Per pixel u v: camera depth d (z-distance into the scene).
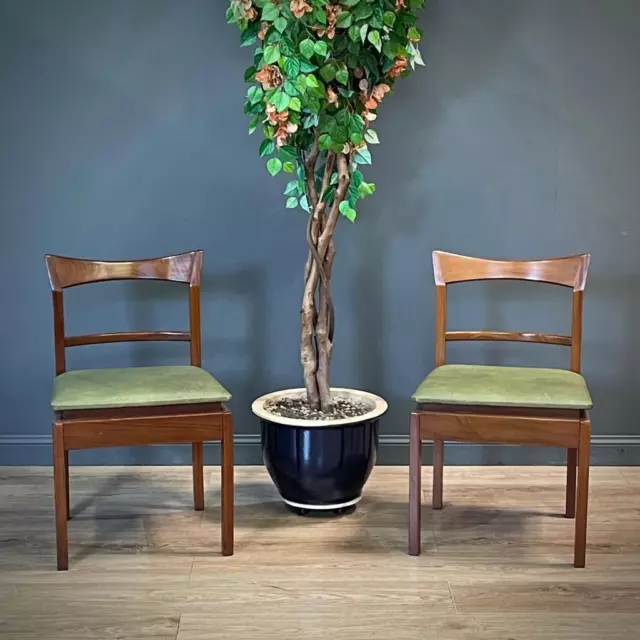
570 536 2.49
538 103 2.88
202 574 2.27
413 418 2.33
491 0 2.83
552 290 2.96
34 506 2.69
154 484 2.88
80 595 2.16
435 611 2.09
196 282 2.61
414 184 2.91
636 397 3.02
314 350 2.66
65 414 2.27
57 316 2.51
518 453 3.04
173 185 2.91
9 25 2.82
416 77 2.86
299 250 2.95
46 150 2.88
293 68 2.31
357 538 2.48
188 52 2.84
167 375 2.44
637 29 2.84
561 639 1.97
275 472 2.59
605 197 2.92
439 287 2.60
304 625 2.03
